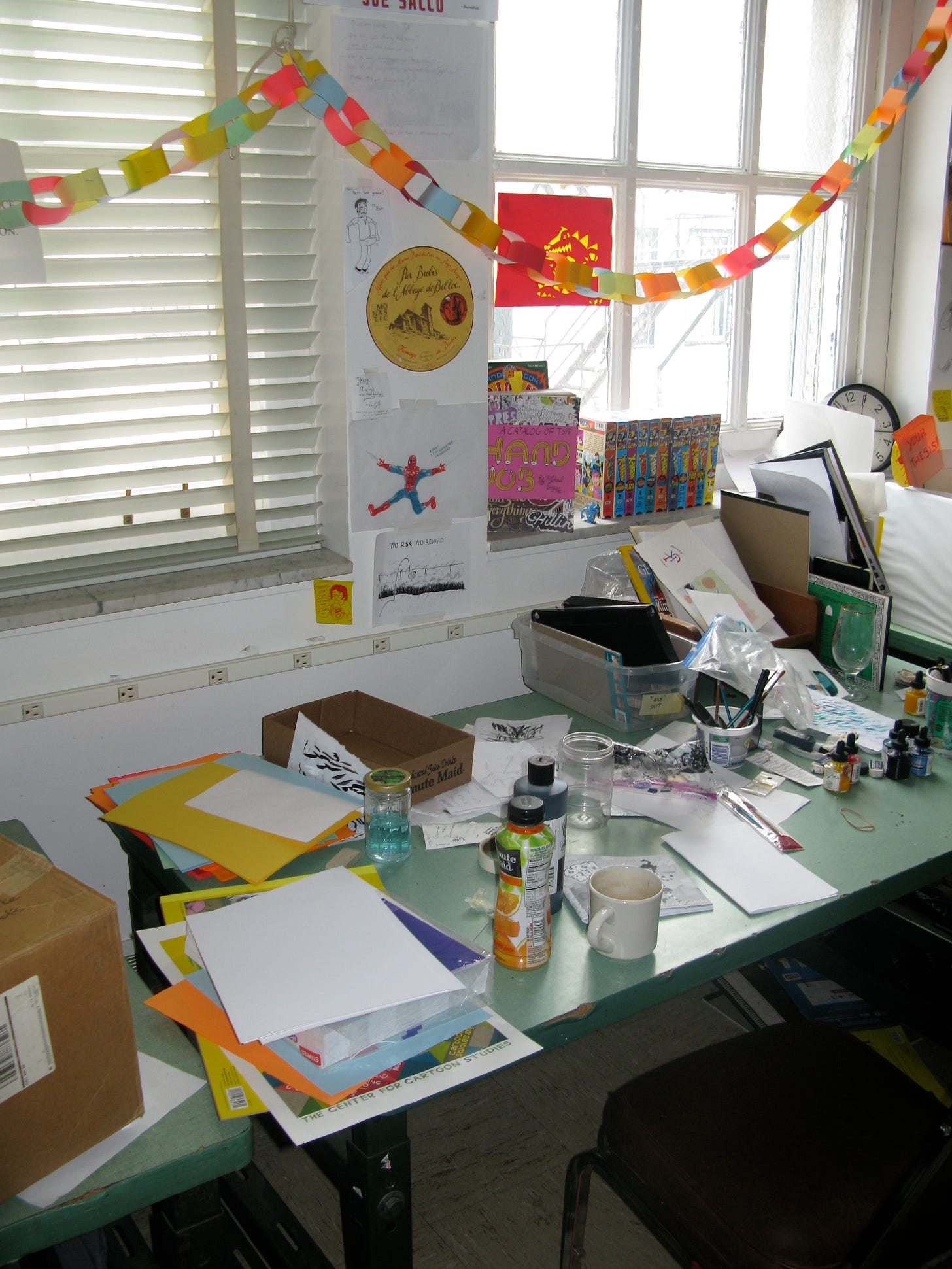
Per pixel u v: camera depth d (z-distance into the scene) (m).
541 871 1.15
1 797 1.71
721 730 1.68
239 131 1.61
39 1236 0.87
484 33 1.88
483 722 1.88
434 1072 1.01
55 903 0.91
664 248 2.72
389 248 1.84
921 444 2.72
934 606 2.62
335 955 1.11
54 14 1.57
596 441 2.32
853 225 3.00
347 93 1.75
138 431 1.78
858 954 1.77
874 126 2.23
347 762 1.54
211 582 1.81
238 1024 0.99
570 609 1.87
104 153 1.63
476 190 1.97
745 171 2.76
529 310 2.48
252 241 1.81
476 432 2.05
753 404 3.05
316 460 1.99
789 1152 1.26
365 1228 1.06
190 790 1.52
